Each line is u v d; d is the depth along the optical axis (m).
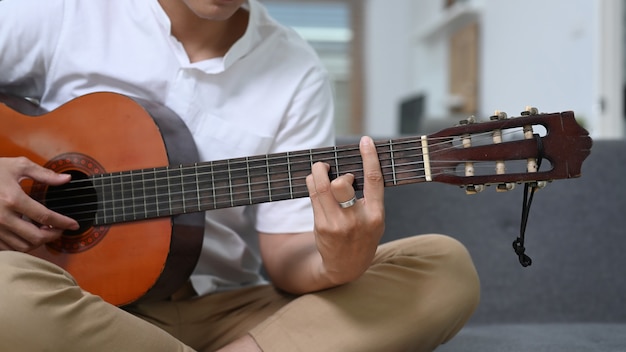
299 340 1.02
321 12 7.53
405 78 7.43
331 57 7.68
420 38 6.98
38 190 1.20
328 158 1.01
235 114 1.25
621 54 3.43
